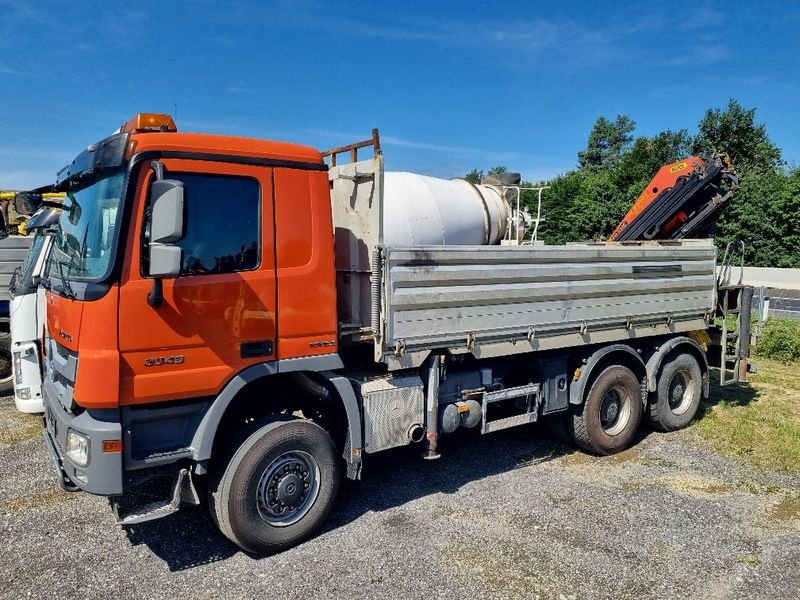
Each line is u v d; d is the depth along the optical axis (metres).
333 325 4.34
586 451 6.23
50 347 4.41
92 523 4.67
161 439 3.83
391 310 4.45
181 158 3.71
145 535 4.47
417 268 4.56
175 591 3.74
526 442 6.57
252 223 3.99
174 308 3.69
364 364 4.93
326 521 4.65
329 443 4.38
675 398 7.06
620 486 5.37
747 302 7.40
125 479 3.65
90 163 3.94
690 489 5.31
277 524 4.18
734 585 3.80
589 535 4.43
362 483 5.41
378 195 4.45
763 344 11.59
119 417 3.61
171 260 3.41
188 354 3.76
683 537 4.41
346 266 4.83
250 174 3.96
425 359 4.84
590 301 5.83
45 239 6.92
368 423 4.57
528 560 4.07
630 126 73.75
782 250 28.31
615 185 33.16
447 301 4.75
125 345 3.55
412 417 4.84
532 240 7.04
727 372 7.65
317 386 4.39
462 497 5.11
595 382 6.05
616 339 6.14
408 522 4.63
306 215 4.20
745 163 35.78
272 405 4.50
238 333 3.93
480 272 4.91
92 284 3.54
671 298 6.64
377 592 3.70
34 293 6.97
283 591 3.72
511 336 5.24
